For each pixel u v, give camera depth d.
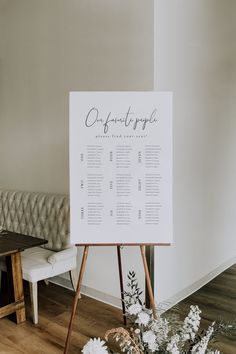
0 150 4.38
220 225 3.86
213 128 3.57
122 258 2.94
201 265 3.50
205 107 3.40
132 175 2.01
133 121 2.00
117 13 2.87
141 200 2.00
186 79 3.05
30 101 3.85
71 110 2.01
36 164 3.86
